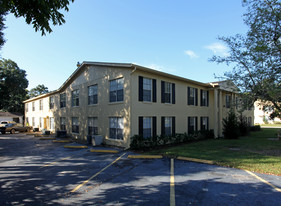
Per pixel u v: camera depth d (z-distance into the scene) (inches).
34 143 607.5
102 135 554.6
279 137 642.2
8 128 994.1
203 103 725.9
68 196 191.8
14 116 1520.7
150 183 226.8
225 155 373.7
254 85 445.4
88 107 633.6
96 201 179.3
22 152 450.0
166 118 561.9
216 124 698.2
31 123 1188.5
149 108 502.3
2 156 404.2
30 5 187.3
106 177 252.5
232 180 234.1
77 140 654.5
